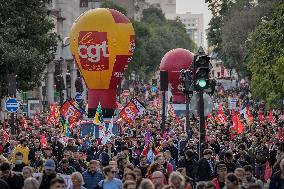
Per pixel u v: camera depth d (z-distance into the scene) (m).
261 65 125.50
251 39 161.38
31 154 61.12
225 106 162.50
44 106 142.88
